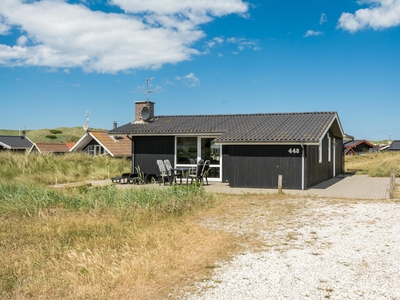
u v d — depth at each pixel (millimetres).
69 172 20062
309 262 6109
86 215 9953
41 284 5359
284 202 11703
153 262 6172
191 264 6098
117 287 5250
